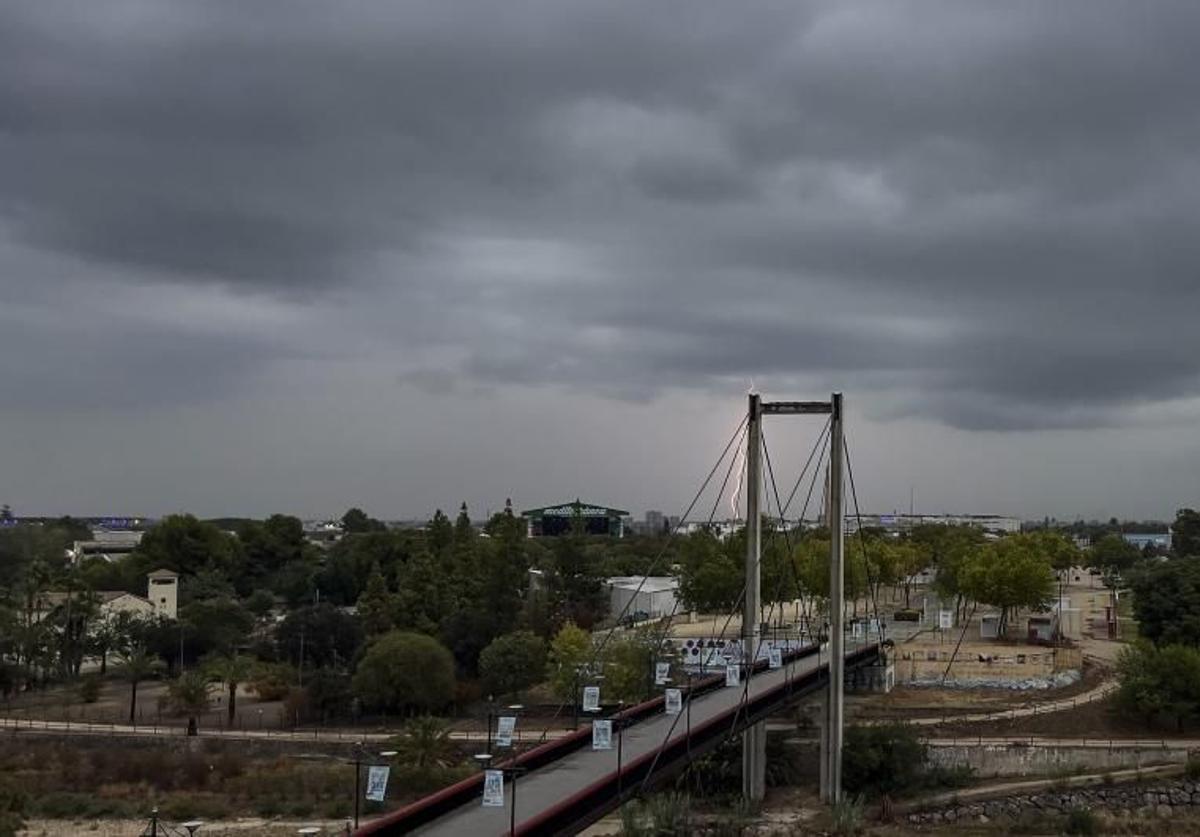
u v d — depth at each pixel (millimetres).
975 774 106812
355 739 120000
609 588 192500
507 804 55094
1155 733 114500
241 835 94125
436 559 176875
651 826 90688
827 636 142125
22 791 106625
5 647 157000
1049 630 148875
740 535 172125
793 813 99312
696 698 93625
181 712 135250
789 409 108812
